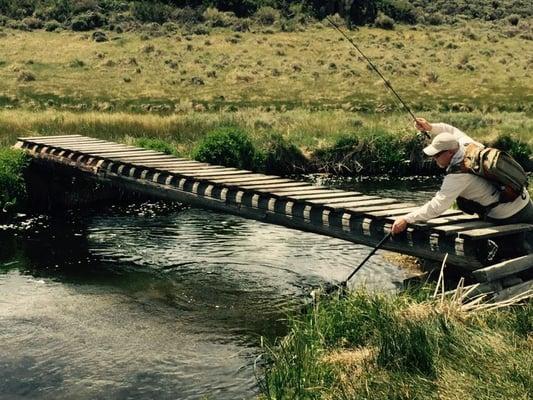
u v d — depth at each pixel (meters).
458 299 7.70
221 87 42.09
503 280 8.45
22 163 17.09
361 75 47.91
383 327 7.42
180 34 59.19
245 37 59.88
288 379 6.92
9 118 24.80
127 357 8.49
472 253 8.63
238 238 14.21
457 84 46.38
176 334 9.24
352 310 8.05
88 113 27.67
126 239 14.29
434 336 6.95
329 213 10.30
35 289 11.09
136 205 17.69
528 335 6.96
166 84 42.50
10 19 61.09
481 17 81.81
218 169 13.66
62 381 7.86
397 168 23.39
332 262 12.45
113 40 55.94
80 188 17.75
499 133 25.58
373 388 6.43
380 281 11.19
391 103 37.78
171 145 21.77
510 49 63.78
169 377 7.96
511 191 8.48
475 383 6.01
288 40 59.69
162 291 11.02
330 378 6.84
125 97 37.28
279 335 9.22
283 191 11.32
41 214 16.66
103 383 7.82
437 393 6.07
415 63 52.84
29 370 8.11
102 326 9.49
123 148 16.55
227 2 67.50
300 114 29.95
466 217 9.44
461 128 27.84
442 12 81.50
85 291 11.00
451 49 61.34
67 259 12.85
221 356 8.55
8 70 44.88
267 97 38.75
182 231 14.88
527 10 85.62
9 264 12.53
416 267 11.89
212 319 9.80
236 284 11.36
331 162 23.22
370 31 67.31
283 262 12.50
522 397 5.71
